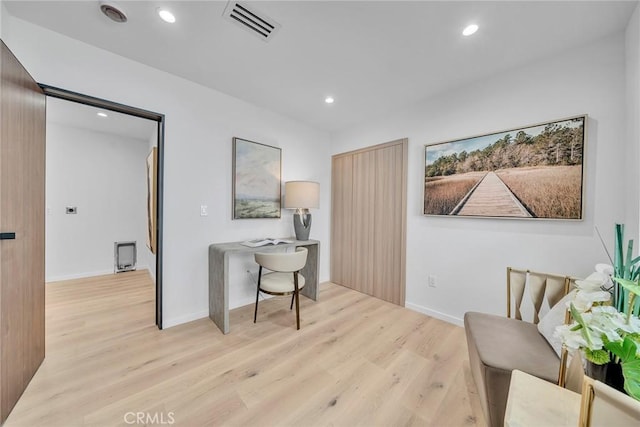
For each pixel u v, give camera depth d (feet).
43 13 4.93
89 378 5.01
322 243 11.80
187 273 7.62
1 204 3.92
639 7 4.40
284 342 6.56
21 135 4.45
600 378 2.52
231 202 8.55
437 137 8.05
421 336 6.91
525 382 3.18
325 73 6.98
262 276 8.27
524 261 6.37
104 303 8.91
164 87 7.03
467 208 7.27
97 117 10.34
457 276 7.58
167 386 4.85
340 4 4.61
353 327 7.43
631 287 2.47
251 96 8.43
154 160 9.59
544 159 5.98
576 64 5.63
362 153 10.52
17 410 4.20
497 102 6.77
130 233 13.47
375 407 4.45
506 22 4.94
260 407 4.40
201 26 5.24
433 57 6.15
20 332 4.48
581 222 5.58
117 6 4.70
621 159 5.09
